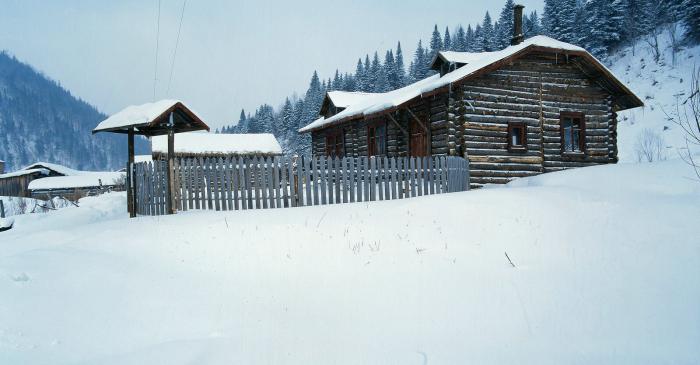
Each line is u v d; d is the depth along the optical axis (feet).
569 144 61.16
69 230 32.37
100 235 26.96
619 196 31.89
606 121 62.23
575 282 17.63
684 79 131.23
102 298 16.30
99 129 39.55
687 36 152.25
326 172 39.55
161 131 42.14
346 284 18.15
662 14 173.68
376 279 18.62
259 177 35.70
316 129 97.40
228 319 14.89
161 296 16.75
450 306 15.89
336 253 21.99
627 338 13.23
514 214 28.86
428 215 29.09
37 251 22.50
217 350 12.55
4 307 14.62
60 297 16.08
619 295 16.19
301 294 17.17
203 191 36.17
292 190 36.22
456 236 24.77
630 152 104.06
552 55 58.80
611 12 186.39
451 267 19.89
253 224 27.86
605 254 20.80
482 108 55.26
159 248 23.40
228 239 24.64
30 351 12.09
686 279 17.10
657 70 147.54
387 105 59.47
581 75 61.16
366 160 38.58
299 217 29.66
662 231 23.34
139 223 30.81
